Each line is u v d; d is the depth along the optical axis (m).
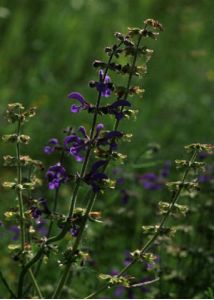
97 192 4.84
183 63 15.11
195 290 6.74
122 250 7.84
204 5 17.78
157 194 8.66
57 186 4.87
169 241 6.52
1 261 7.80
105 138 4.88
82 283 6.89
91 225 7.83
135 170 9.60
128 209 8.09
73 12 16.81
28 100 12.95
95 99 12.91
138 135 11.51
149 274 7.41
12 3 16.81
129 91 4.98
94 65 4.97
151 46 15.69
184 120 12.47
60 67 14.83
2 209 8.16
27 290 5.17
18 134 5.05
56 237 4.87
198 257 6.87
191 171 6.70
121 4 17.44
